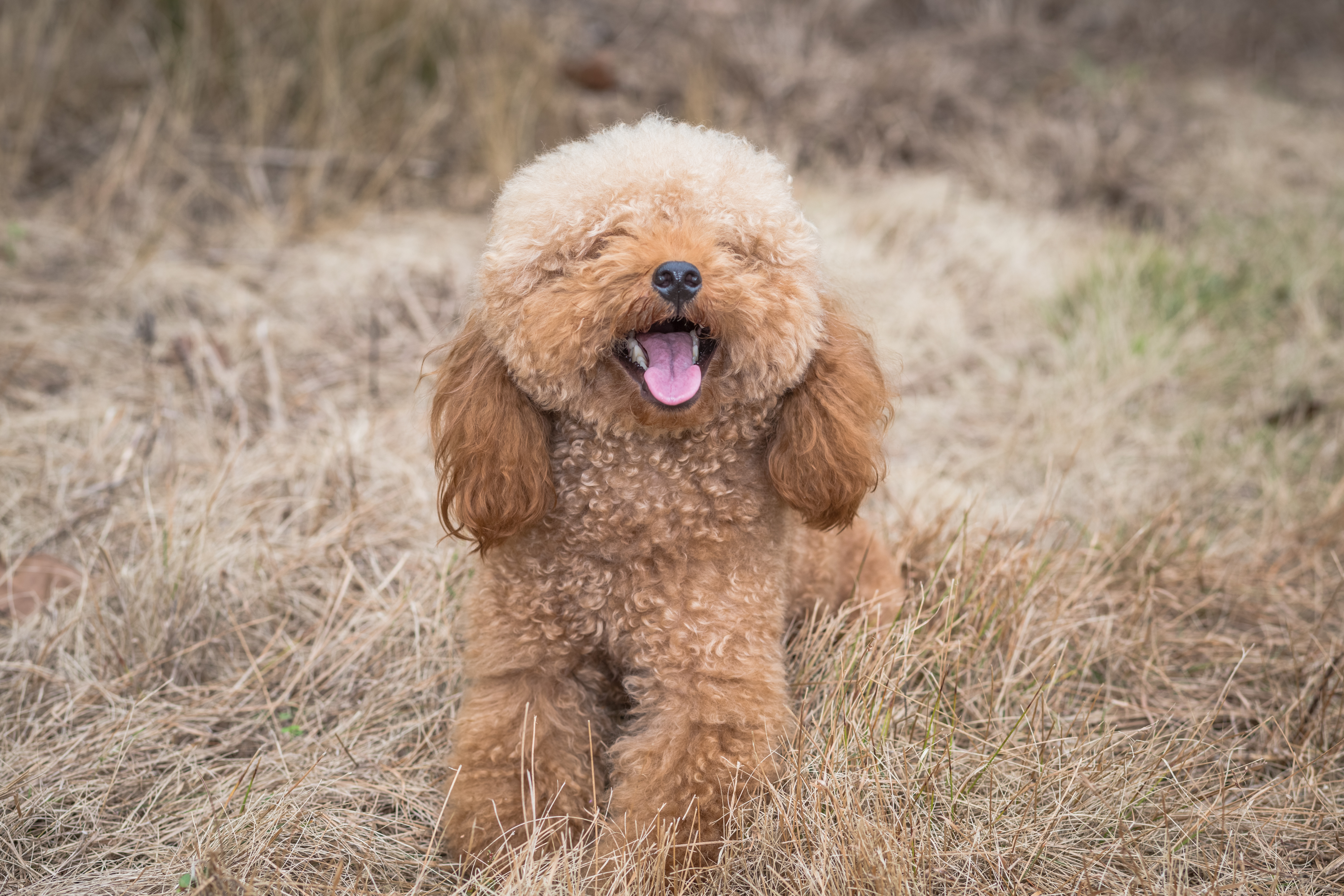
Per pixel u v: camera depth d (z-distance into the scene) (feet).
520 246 6.79
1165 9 28.60
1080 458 12.55
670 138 7.22
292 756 8.18
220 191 17.57
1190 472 12.28
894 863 6.56
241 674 8.99
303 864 7.30
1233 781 7.90
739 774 6.91
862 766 7.41
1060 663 8.54
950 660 8.67
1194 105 24.27
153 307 14.47
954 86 23.15
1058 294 16.42
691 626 6.96
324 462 11.12
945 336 15.42
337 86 18.60
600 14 23.79
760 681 7.11
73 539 10.15
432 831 7.62
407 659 9.09
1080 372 14.12
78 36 18.86
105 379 12.76
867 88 22.52
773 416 7.26
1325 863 7.45
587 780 7.57
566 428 7.06
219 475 10.82
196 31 18.40
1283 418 13.38
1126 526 10.99
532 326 6.59
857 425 7.30
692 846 6.77
